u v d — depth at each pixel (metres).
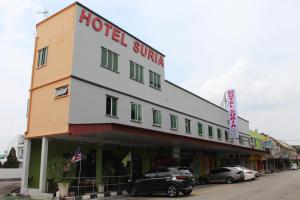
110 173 21.36
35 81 21.22
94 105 20.17
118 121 22.11
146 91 26.17
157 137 19.75
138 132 17.91
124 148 25.22
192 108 34.69
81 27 20.22
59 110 18.83
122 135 18.44
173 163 29.45
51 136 19.02
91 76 20.31
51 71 20.27
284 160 95.56
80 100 19.12
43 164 18.47
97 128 16.75
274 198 14.86
